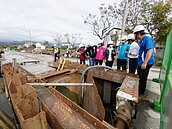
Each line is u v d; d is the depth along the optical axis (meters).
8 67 5.62
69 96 4.88
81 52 9.04
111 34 26.12
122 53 5.81
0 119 3.12
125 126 2.06
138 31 3.44
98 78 4.88
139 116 2.76
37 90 2.83
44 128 1.73
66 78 5.03
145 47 3.29
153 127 2.44
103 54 6.80
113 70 4.66
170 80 2.02
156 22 15.48
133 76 3.87
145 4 15.30
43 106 2.26
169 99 1.74
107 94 4.74
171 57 2.24
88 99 2.73
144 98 3.54
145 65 3.21
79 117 1.86
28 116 2.10
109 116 3.78
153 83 4.96
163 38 16.33
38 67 7.89
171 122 1.43
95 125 1.68
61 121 1.82
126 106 2.27
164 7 14.68
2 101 4.09
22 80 3.30
